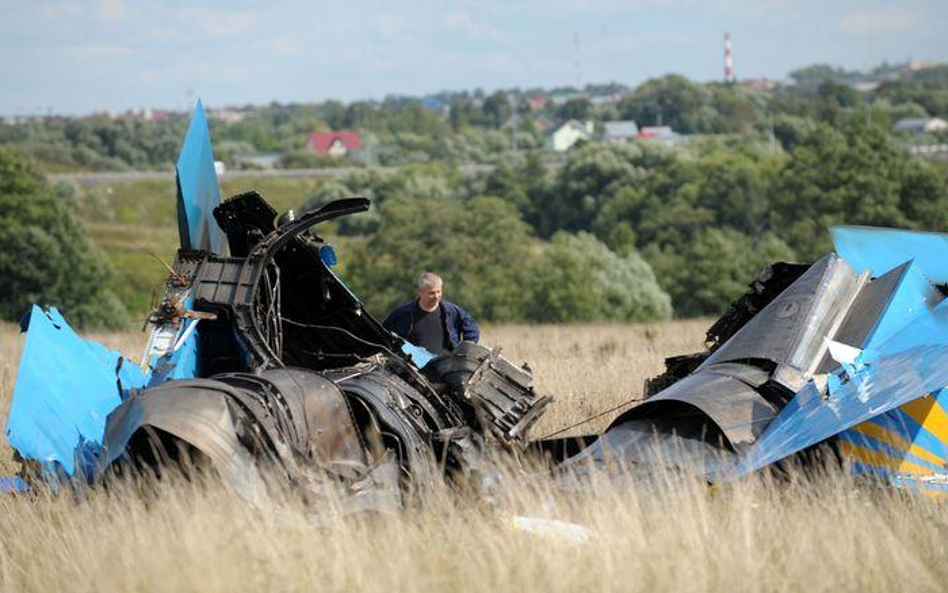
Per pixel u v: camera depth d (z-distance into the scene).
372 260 166.50
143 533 18.58
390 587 17.23
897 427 22.72
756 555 17.98
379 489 21.09
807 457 22.95
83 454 21.42
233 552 17.78
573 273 158.12
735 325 27.88
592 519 20.03
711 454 22.25
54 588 17.83
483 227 165.38
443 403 25.06
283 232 26.19
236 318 25.08
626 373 39.88
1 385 41.25
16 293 167.25
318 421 21.84
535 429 30.34
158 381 23.86
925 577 17.47
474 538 18.92
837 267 26.11
